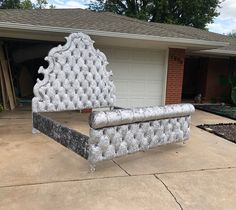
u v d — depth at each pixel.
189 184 3.92
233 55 12.88
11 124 6.90
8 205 3.10
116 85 9.25
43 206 3.12
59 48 6.63
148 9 26.94
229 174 4.37
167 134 5.28
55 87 6.66
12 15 7.81
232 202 3.48
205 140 6.39
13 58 11.23
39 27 6.76
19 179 3.77
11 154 4.72
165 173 4.27
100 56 7.60
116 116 4.19
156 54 9.47
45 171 4.08
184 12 27.02
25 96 11.66
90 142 4.07
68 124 6.89
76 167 4.30
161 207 3.26
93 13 11.51
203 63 14.67
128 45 9.05
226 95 14.03
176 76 9.70
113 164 4.54
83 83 7.28
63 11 10.84
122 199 3.39
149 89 9.63
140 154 5.13
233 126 8.09
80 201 3.29
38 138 5.74
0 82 8.89
